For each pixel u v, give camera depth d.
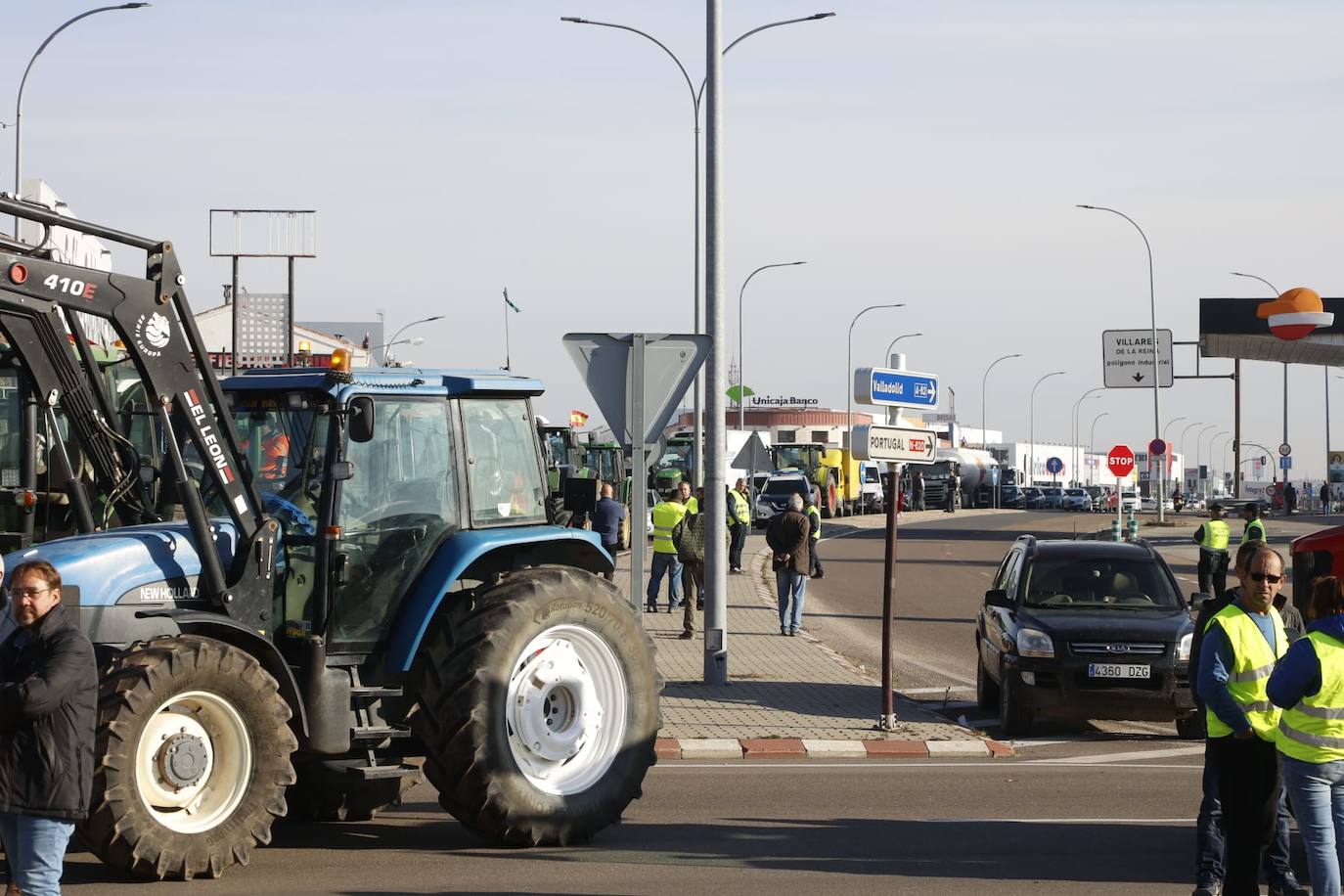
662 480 53.00
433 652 10.91
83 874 9.88
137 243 10.15
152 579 10.16
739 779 14.24
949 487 104.56
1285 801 9.55
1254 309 58.38
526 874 10.09
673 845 11.13
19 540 14.70
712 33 20.08
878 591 38.66
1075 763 15.37
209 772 9.69
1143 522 78.69
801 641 26.64
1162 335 68.12
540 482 12.05
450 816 12.37
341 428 10.68
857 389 16.09
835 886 9.78
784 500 69.56
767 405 150.62
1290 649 8.38
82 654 7.40
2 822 7.36
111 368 16.97
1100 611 17.81
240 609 10.27
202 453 10.30
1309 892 9.55
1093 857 10.71
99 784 9.16
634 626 11.65
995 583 20.47
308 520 10.80
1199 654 9.08
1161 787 13.74
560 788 11.08
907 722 17.64
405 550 11.12
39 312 9.96
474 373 11.78
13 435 15.82
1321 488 112.19
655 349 16.94
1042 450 162.50
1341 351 62.34
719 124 20.11
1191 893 9.65
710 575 20.34
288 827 11.85
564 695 11.30
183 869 9.45
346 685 10.60
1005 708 17.27
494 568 11.82
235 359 50.34
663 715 17.72
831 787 13.73
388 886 9.69
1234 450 85.44
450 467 11.38
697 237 30.70
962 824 11.95
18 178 32.66
